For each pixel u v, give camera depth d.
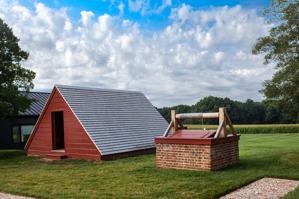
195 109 67.19
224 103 66.12
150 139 20.52
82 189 10.40
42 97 31.06
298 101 14.16
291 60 14.27
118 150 17.67
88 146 17.48
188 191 9.68
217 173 12.12
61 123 20.70
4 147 25.72
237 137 14.37
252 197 8.99
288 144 23.48
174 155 13.54
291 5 14.22
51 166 15.83
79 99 19.27
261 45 15.03
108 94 21.62
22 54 22.09
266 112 62.94
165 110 55.91
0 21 21.42
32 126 27.91
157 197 9.16
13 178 12.78
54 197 9.48
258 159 15.15
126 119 20.64
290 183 10.48
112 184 10.99
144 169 13.52
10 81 21.69
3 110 20.64
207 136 13.20
